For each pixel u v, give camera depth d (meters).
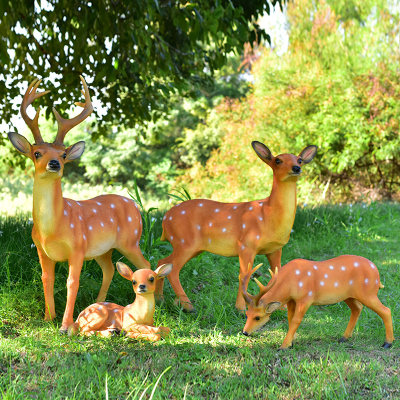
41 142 4.54
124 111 9.70
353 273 4.36
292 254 7.73
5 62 7.04
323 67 18.12
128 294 5.49
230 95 29.73
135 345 4.15
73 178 30.39
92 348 4.05
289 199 5.15
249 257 5.23
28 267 5.54
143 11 6.23
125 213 5.12
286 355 4.06
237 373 3.68
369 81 16.83
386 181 17.94
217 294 5.69
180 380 3.50
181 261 5.39
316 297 4.31
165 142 30.05
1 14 6.06
